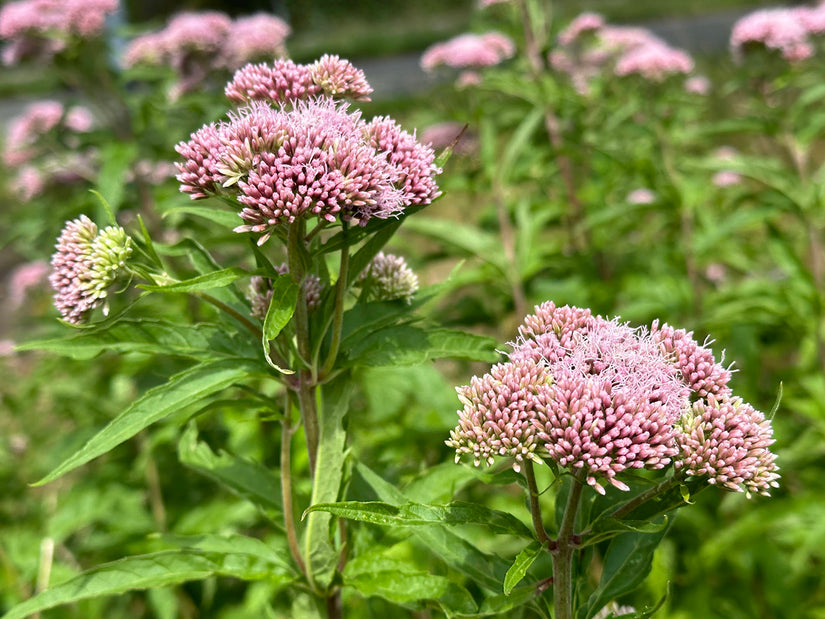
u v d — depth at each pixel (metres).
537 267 0.57
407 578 0.30
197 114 0.62
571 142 0.66
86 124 0.75
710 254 0.66
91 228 0.31
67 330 0.61
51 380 0.63
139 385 0.59
